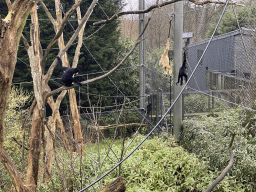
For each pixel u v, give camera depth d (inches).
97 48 522.6
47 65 487.8
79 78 518.6
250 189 162.2
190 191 181.0
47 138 192.5
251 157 173.6
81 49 505.4
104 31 532.1
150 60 355.9
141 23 386.0
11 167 119.3
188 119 251.9
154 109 343.3
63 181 151.3
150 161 217.3
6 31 88.7
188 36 249.9
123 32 569.6
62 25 130.1
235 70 185.3
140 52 402.3
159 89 318.3
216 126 200.4
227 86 196.2
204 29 223.3
